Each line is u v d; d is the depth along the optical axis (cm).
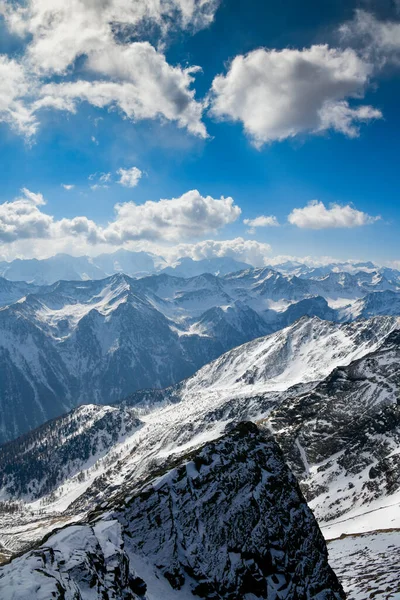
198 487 4750
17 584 2392
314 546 5144
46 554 2870
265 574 4469
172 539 4244
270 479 5366
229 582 4169
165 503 4488
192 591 4000
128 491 4872
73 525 3578
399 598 4953
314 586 4778
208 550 4284
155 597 3612
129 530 4256
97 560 3181
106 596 2895
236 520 4656
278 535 4828
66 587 2561
